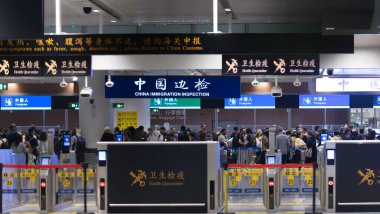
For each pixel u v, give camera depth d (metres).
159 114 40.03
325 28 14.22
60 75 16.30
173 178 11.77
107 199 11.80
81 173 13.07
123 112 27.56
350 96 30.27
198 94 19.67
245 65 16.27
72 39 14.29
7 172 13.27
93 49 14.30
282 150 20.17
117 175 11.80
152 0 15.20
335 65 19.05
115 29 19.70
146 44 14.20
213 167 11.74
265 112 39.75
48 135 15.59
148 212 11.76
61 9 16.23
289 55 16.22
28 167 12.31
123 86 19.81
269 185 12.41
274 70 16.22
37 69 16.34
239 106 31.86
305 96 30.89
